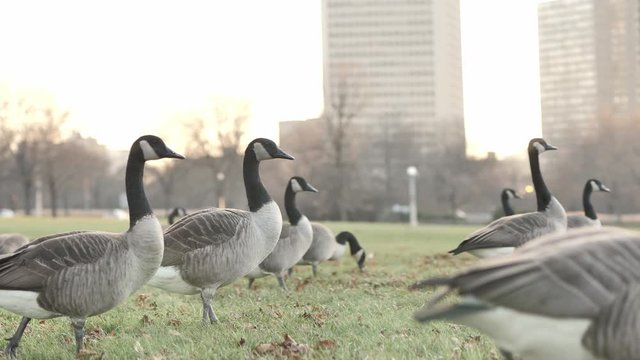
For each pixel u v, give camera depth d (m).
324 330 8.19
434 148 92.69
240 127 77.56
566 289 4.06
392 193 81.56
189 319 9.57
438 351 6.93
